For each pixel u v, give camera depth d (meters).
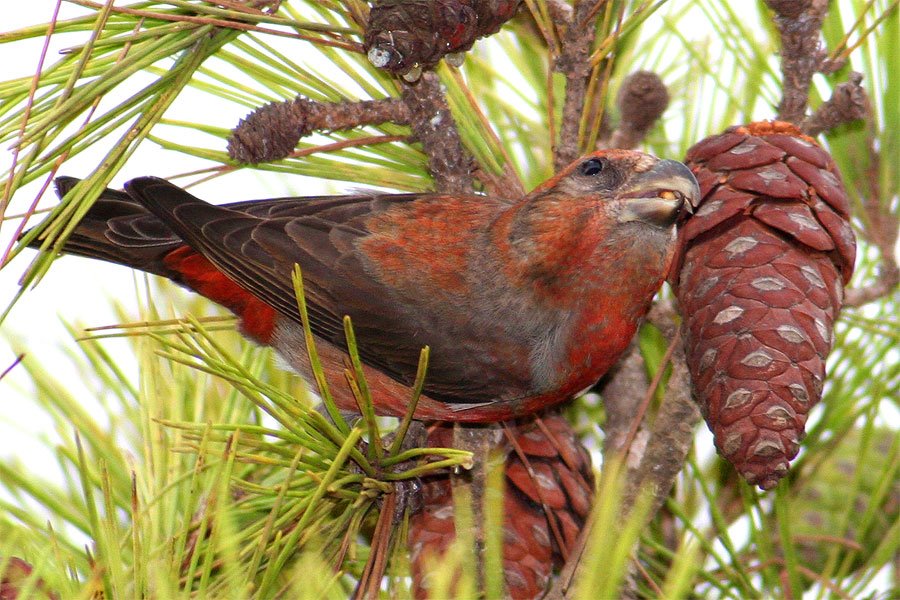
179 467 5.12
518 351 6.31
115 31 4.90
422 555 5.25
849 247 5.20
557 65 5.75
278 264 6.55
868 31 5.51
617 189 6.08
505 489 5.64
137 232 6.76
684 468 6.07
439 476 5.52
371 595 4.64
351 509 5.09
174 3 4.75
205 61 5.59
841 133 6.10
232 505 5.11
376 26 5.08
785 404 4.63
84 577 4.64
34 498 4.97
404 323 6.47
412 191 6.80
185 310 6.41
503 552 5.41
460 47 5.25
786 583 5.82
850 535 6.38
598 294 6.14
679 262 5.38
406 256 6.55
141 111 4.81
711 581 5.35
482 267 6.46
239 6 4.91
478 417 6.43
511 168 6.52
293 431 4.61
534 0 5.82
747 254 5.08
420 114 5.84
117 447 5.32
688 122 6.50
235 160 5.59
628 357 6.48
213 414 5.79
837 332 6.17
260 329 6.83
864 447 5.46
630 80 6.24
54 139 4.43
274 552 4.04
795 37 5.46
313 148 5.80
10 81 4.45
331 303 6.55
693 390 5.04
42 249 4.46
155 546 4.64
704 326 4.98
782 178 5.25
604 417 6.89
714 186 5.36
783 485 5.06
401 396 6.66
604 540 3.42
